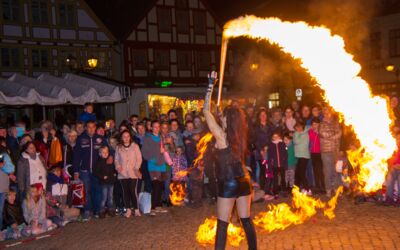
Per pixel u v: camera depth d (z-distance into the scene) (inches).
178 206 390.0
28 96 466.9
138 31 1058.1
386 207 337.1
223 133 194.7
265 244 247.3
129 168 356.2
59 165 369.7
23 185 334.3
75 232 315.0
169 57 1101.1
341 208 338.6
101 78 896.3
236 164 193.5
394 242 240.8
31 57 948.6
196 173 379.9
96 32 1023.6
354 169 390.9
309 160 434.9
